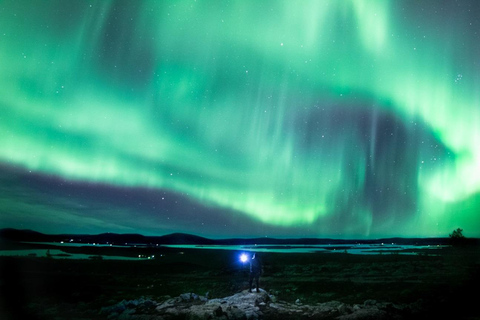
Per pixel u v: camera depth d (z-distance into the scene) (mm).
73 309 20484
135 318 17109
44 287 28953
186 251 87000
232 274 38375
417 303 20594
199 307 18250
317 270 41469
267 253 71750
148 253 76938
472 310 19031
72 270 42312
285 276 36281
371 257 59625
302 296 23469
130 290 27766
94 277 36375
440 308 19438
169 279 35094
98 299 23641
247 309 18062
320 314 17672
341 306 18484
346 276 36062
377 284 29656
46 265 46000
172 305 19391
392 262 49781
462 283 29562
